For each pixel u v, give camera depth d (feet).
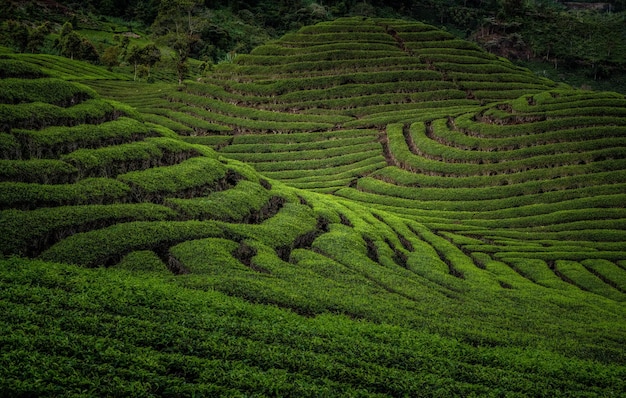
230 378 73.72
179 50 525.34
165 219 157.38
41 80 192.54
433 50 428.97
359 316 120.06
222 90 395.55
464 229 225.97
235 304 106.42
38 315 80.94
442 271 171.42
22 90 181.37
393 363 91.97
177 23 561.84
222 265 134.51
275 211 204.85
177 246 142.31
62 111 181.57
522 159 276.41
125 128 194.08
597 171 262.88
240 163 239.50
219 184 201.05
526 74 416.87
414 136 317.42
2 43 440.45
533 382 92.32
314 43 437.99
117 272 117.39
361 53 414.62
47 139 162.61
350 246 175.94
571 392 89.76
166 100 391.45
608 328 133.80
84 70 429.38
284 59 418.72
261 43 589.73
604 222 223.71
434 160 293.84
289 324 101.35
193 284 118.93
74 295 93.15
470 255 199.82
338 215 214.90
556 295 157.28
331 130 345.72
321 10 635.25
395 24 467.93
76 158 161.27
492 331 121.80
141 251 134.10
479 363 99.96
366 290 138.82
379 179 292.40
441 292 152.35
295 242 175.94
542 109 313.73
